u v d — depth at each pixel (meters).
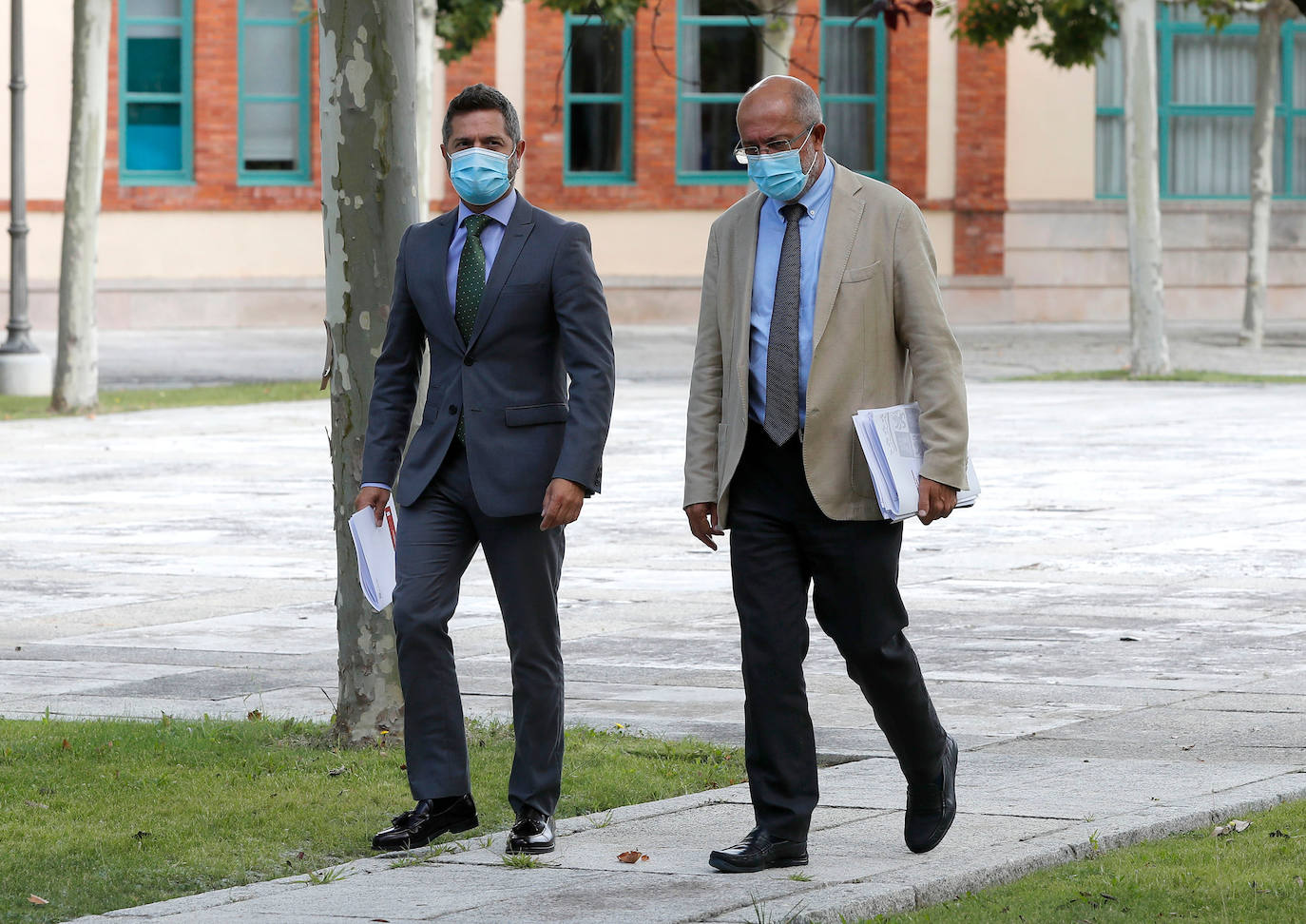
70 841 17.34
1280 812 18.27
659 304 108.62
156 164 103.25
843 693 25.25
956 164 111.88
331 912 14.99
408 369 17.78
